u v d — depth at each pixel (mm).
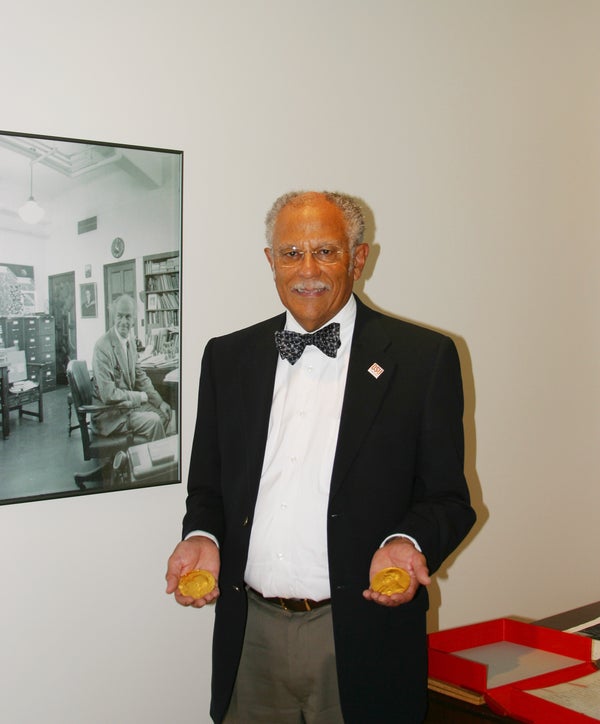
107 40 1930
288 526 1404
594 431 2994
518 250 2732
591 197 2914
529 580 2848
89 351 1933
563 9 2789
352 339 1480
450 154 2547
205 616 2182
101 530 2006
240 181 2146
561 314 2867
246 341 1604
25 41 1827
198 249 2096
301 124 2240
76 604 1979
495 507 2738
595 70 2889
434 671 1604
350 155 2338
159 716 2115
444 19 2508
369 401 1392
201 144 2078
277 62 2188
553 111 2789
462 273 2600
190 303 2096
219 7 2084
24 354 1842
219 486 1590
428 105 2488
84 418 1935
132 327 1993
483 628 1771
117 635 2041
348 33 2312
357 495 1364
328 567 1375
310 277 1376
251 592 1471
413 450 1391
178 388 2078
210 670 2197
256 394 1506
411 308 2490
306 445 1430
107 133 1939
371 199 2385
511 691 1446
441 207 2537
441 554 1308
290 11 2201
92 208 1914
